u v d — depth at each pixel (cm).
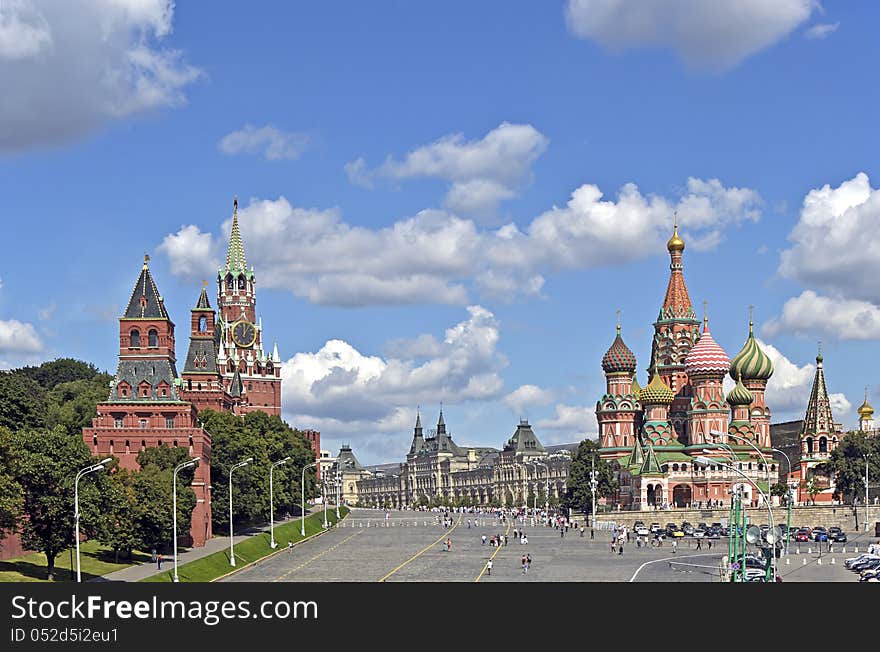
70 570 17800
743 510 14225
